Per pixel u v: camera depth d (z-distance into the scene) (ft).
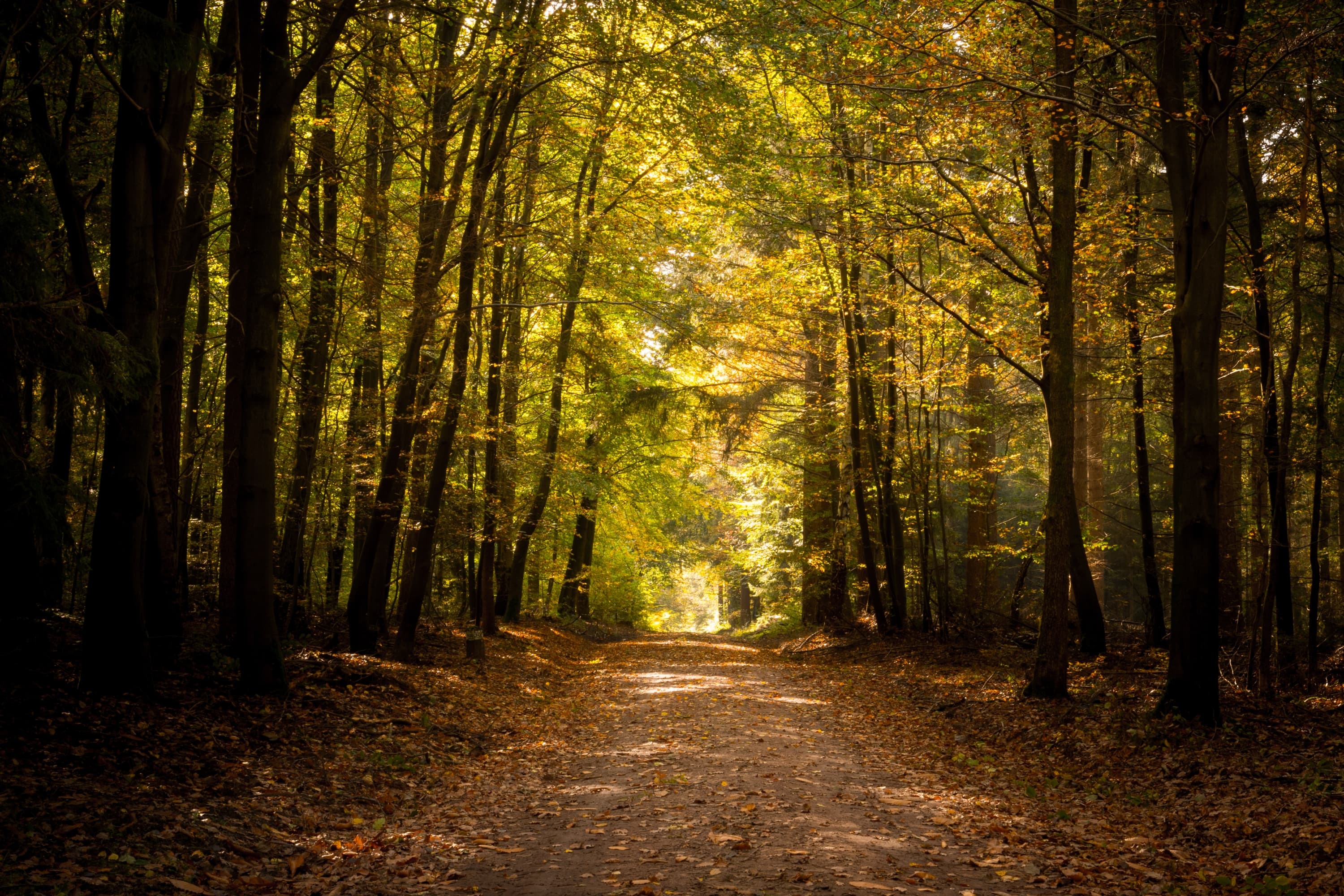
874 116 48.29
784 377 84.33
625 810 24.90
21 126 28.91
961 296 65.46
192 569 61.05
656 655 84.12
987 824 23.84
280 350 35.17
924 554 72.59
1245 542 62.39
